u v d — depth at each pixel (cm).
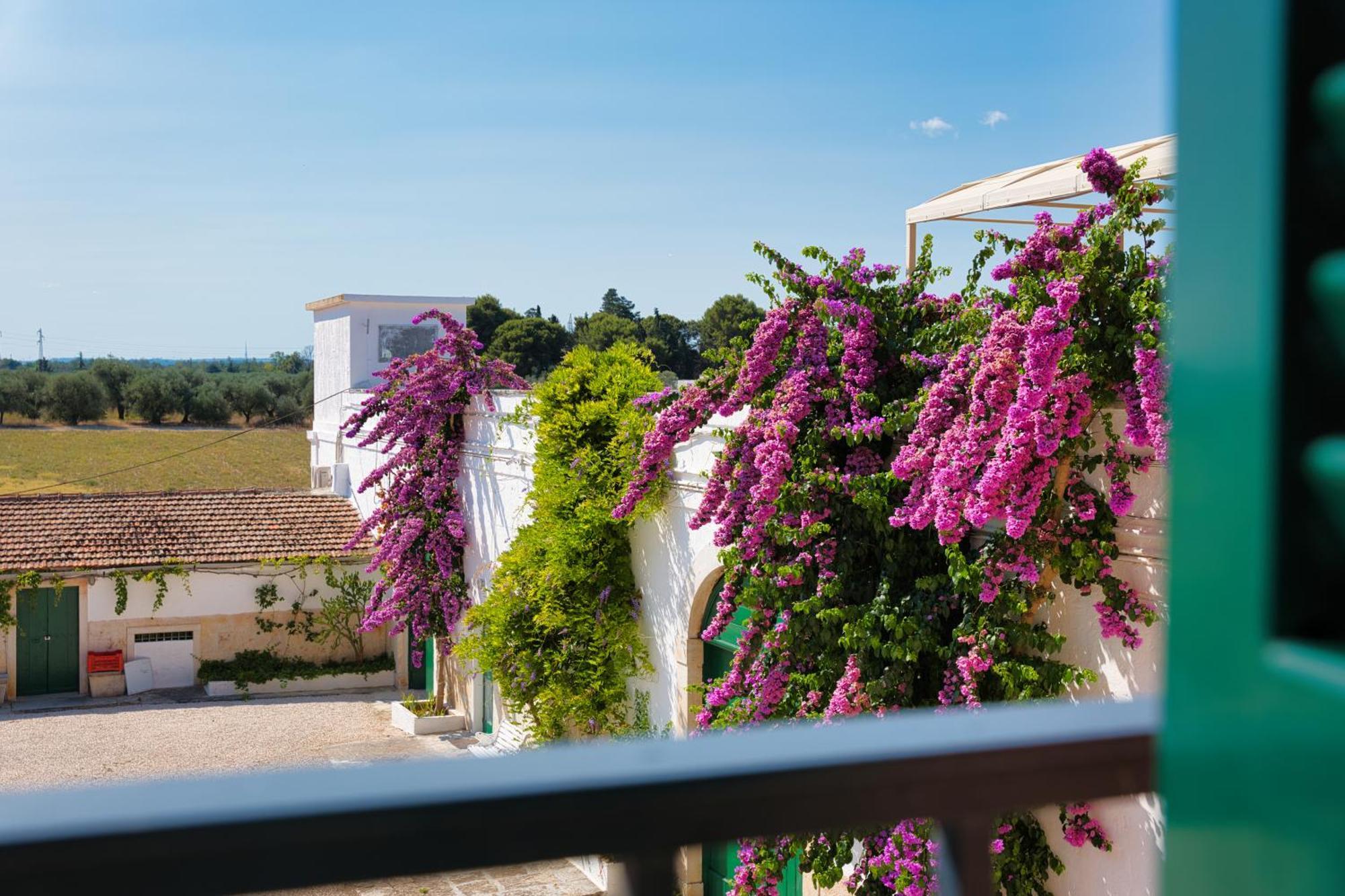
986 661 689
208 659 2238
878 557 791
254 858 62
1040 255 656
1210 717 59
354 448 2505
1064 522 674
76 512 2331
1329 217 55
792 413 802
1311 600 56
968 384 700
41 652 2159
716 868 973
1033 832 712
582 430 1262
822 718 762
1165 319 580
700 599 1134
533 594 1283
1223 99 57
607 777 69
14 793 63
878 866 690
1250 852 57
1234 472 57
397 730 1939
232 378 7988
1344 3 55
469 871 67
